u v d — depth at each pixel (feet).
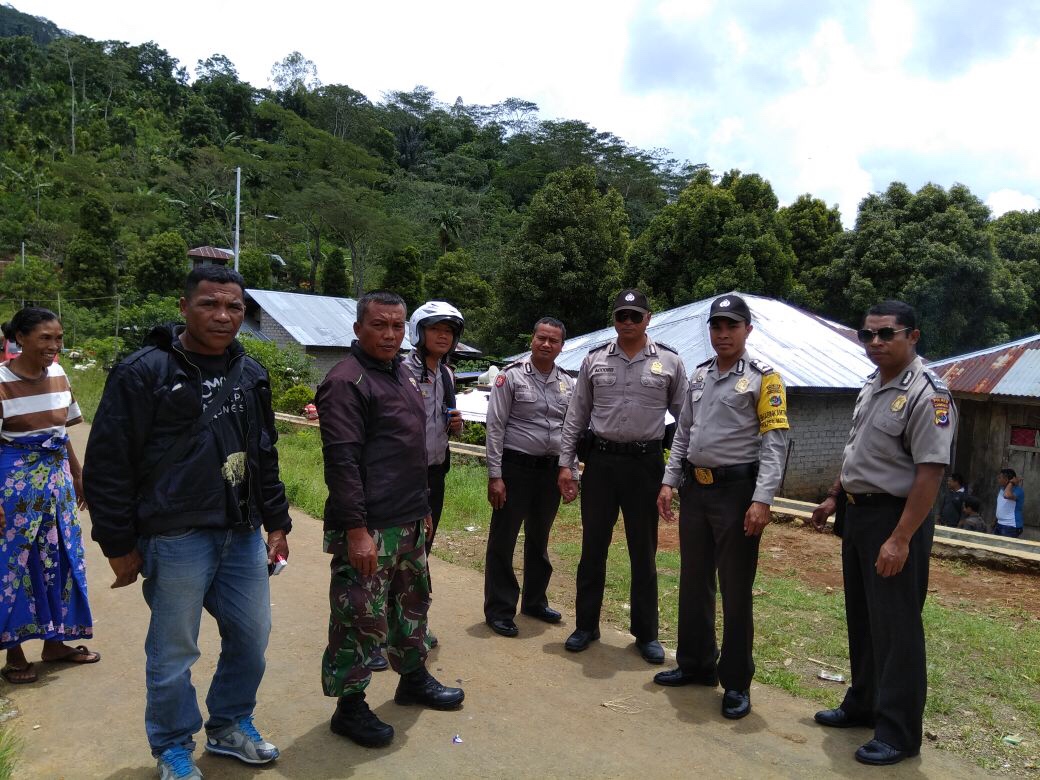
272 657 12.40
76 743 9.46
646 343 13.11
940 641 14.01
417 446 10.03
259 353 70.90
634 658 13.12
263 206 192.13
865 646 10.44
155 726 8.36
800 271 76.23
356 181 209.46
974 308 64.64
